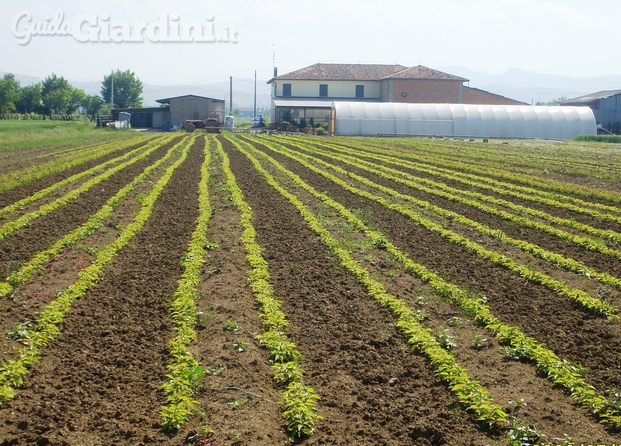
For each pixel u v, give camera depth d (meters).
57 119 135.38
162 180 31.77
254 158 44.31
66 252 17.92
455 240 20.14
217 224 22.14
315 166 40.12
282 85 110.62
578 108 85.06
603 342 12.48
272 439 8.83
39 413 9.39
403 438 8.98
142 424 9.16
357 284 15.70
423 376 10.84
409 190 30.95
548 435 9.01
